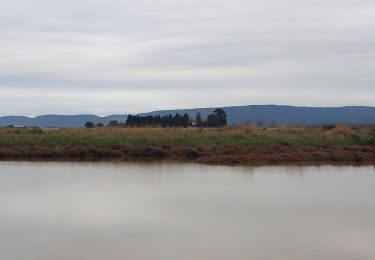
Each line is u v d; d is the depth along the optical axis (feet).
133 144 106.01
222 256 36.76
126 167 86.17
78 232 42.93
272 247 38.99
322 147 109.19
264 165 91.71
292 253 37.52
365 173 81.76
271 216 49.14
